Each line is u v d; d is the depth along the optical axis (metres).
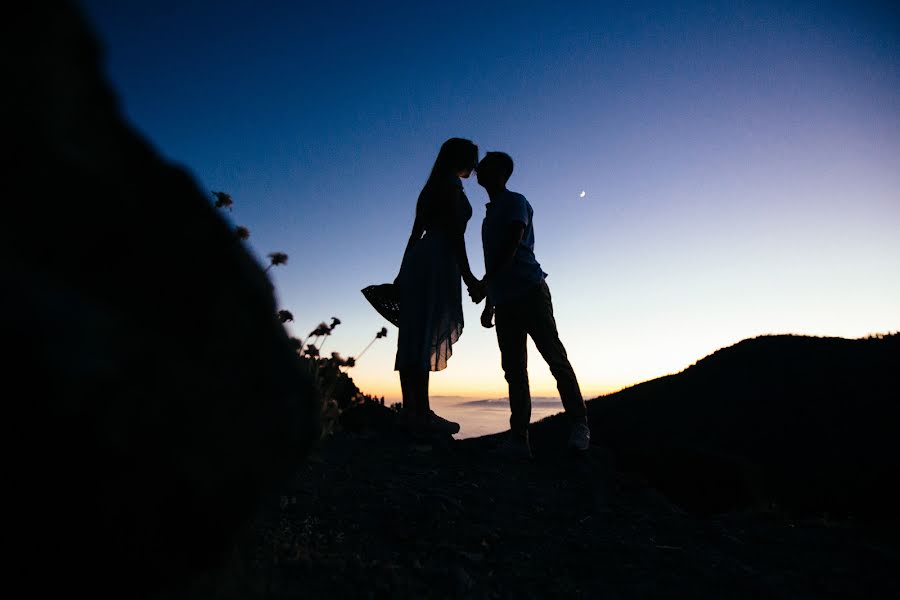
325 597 1.50
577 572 2.09
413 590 1.70
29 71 0.77
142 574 0.75
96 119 0.90
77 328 0.66
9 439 0.61
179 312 0.85
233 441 0.85
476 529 2.44
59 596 0.68
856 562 2.19
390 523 2.40
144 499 0.72
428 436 4.07
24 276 0.65
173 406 0.76
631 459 4.38
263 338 1.01
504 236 3.96
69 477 0.64
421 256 4.11
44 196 0.73
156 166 0.99
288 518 2.21
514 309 3.96
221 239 1.03
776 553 2.31
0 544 0.63
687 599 1.85
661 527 2.68
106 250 0.78
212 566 0.90
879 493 3.14
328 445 3.67
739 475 3.99
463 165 4.16
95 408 0.65
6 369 0.60
